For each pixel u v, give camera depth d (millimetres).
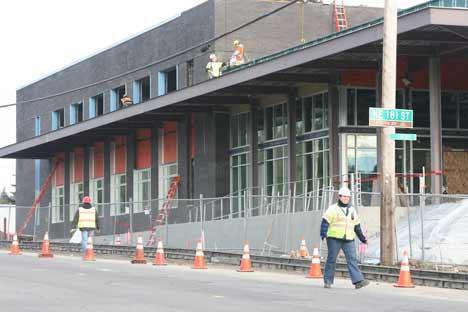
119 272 20469
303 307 13406
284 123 36562
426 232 23859
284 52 32031
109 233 39031
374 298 15367
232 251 29328
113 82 49781
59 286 16250
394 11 21266
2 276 18453
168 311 12492
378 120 20547
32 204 62438
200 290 16000
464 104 34281
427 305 14328
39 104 60188
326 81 32969
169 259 28078
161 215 35062
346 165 32531
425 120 33469
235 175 40125
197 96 36000
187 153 42375
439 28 25656
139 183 47500
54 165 58344
